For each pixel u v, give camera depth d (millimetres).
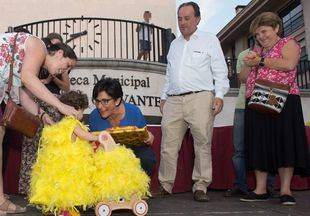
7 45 2717
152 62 6777
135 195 2695
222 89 3807
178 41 4035
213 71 3867
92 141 2625
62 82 3441
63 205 2416
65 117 2670
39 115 2918
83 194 2432
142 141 3135
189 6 3852
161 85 6855
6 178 4199
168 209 3158
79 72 6344
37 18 10430
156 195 4109
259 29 3467
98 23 10000
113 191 2506
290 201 3301
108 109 3061
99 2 10625
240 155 4070
